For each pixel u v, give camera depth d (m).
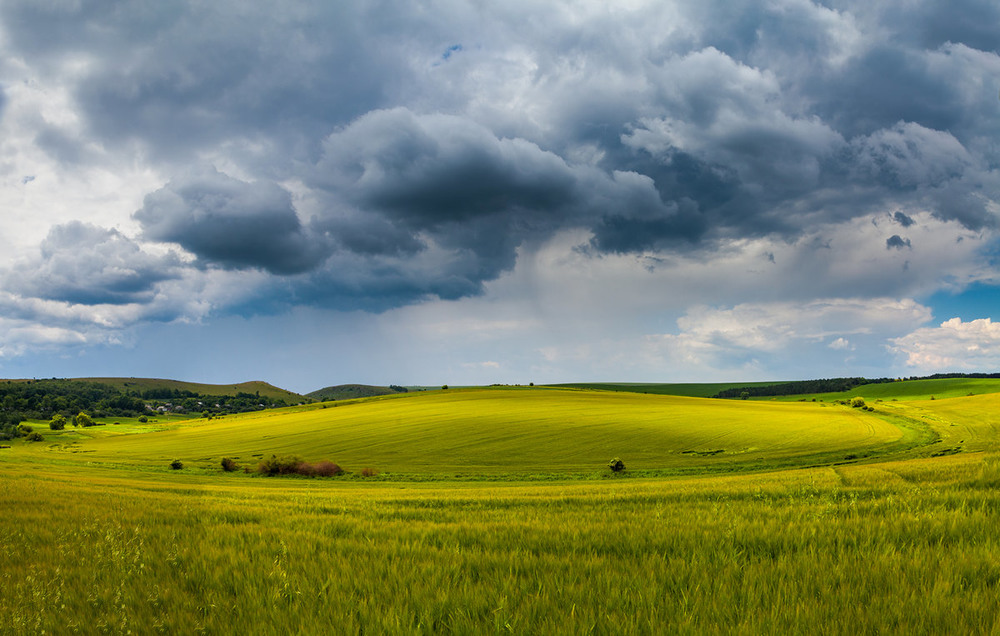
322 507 12.66
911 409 121.19
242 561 6.15
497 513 10.62
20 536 8.28
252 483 55.84
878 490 11.62
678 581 4.62
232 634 4.11
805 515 7.57
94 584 5.49
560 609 4.14
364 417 127.81
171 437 124.62
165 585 5.43
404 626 3.95
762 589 4.28
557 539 6.68
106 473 61.28
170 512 11.19
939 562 4.64
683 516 8.18
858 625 3.57
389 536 7.57
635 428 97.94
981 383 184.75
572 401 147.75
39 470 57.75
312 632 3.90
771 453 72.12
